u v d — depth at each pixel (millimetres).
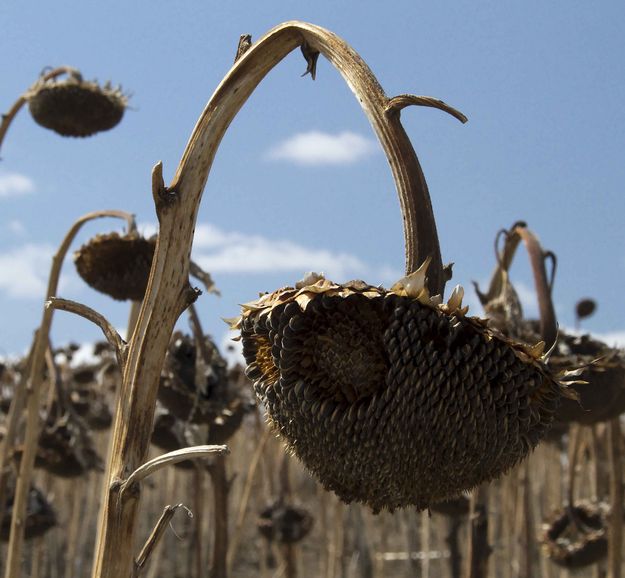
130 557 730
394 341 638
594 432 2330
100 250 1450
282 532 2791
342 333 654
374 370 652
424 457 642
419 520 4855
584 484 3486
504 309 1250
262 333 681
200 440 1608
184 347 1560
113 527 728
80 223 1416
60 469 1941
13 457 1938
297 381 660
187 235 764
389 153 685
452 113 674
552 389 659
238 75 773
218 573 1656
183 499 4820
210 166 774
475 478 658
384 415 637
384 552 3527
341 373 655
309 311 657
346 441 652
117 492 731
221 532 1679
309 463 694
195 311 1510
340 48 725
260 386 696
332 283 663
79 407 2668
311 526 2834
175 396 1532
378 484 663
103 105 1677
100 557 728
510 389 643
